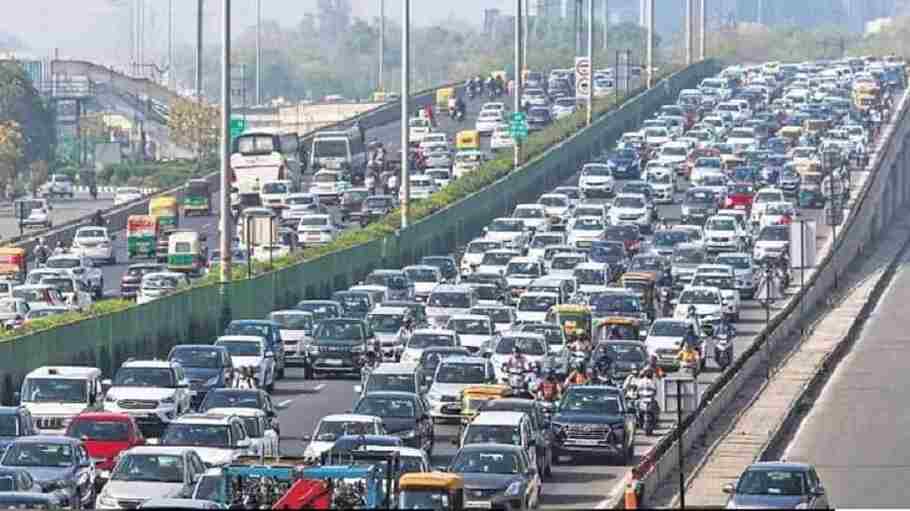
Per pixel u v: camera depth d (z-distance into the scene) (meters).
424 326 162.00
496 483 89.81
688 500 98.38
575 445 110.88
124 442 99.88
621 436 111.44
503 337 139.50
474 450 92.50
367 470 76.69
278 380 146.25
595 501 98.31
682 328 152.88
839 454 119.81
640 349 141.25
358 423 101.12
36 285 179.12
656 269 194.00
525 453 94.44
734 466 112.25
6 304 167.75
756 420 131.50
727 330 156.88
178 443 97.06
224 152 164.00
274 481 76.12
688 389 98.56
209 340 153.88
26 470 87.56
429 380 132.38
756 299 195.25
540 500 98.38
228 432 97.69
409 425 108.31
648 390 125.25
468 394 120.44
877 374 158.75
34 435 99.19
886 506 99.50
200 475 86.44
